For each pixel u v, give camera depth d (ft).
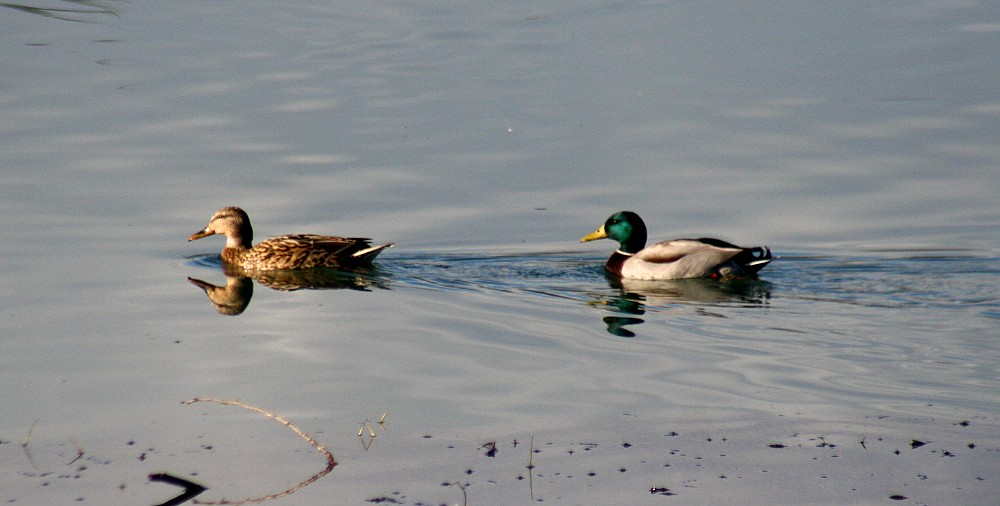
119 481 31.53
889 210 65.26
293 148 75.82
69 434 35.12
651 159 74.13
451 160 73.92
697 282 57.06
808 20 109.70
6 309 49.52
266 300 52.80
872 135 77.66
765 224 63.93
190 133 78.54
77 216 64.18
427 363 42.47
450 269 58.90
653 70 94.17
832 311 50.14
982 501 29.91
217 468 32.42
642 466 32.42
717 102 85.46
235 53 99.14
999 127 78.38
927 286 53.93
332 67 95.30
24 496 30.55
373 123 81.00
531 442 34.30
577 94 87.76
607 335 46.73
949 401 37.91
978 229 61.98
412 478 31.68
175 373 41.09
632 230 60.18
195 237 61.26
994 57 94.89
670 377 40.78
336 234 63.16
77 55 97.50
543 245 62.23
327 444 34.19
